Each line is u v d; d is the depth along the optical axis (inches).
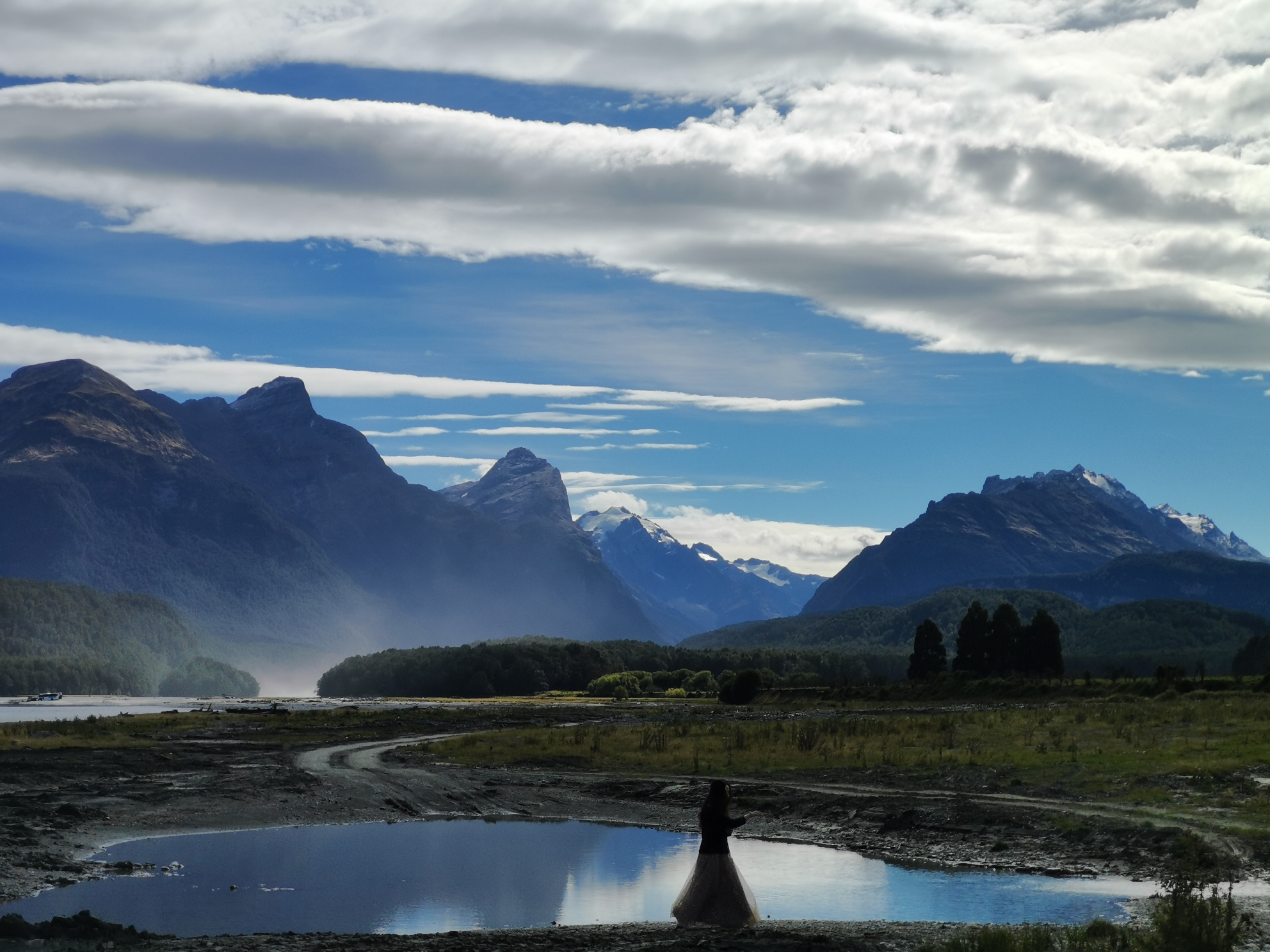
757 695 5713.6
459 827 1825.8
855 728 2869.1
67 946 914.7
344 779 2290.8
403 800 2063.2
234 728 3907.5
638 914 1188.5
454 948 864.3
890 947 837.2
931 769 2048.5
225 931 1092.5
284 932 1084.5
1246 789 1609.3
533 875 1402.6
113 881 1354.6
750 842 1641.2
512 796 2112.5
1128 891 1196.5
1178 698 3607.3
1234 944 835.4
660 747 2691.9
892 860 1466.5
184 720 4315.9
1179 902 817.5
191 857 1528.1
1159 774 1766.7
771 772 2198.6
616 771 2389.3
